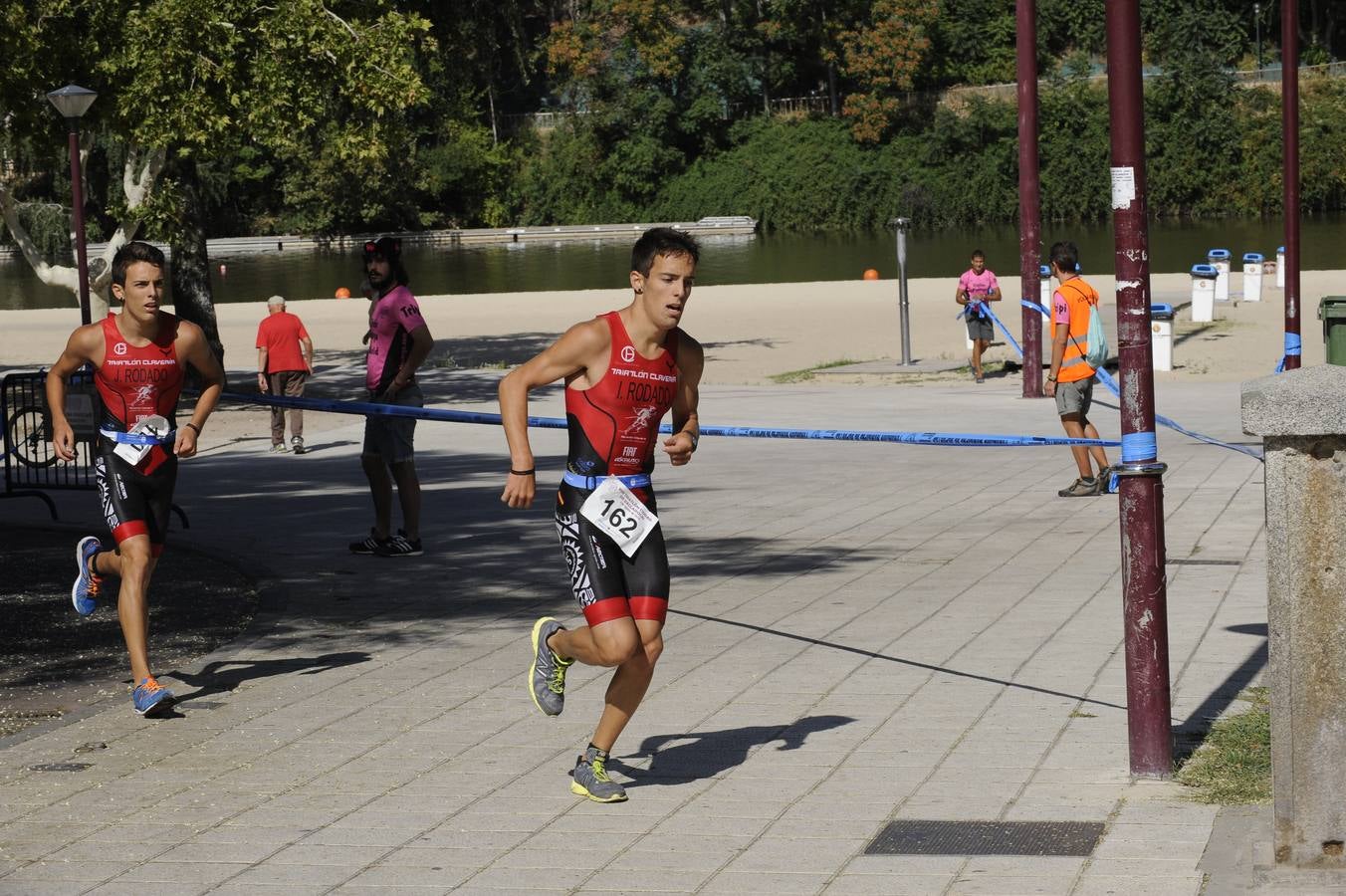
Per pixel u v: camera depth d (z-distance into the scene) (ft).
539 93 388.16
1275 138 320.50
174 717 26.35
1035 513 46.60
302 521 49.75
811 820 20.02
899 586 35.83
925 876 17.80
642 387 20.63
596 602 20.65
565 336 20.70
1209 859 17.71
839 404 81.97
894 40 336.90
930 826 19.54
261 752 24.17
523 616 34.19
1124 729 23.53
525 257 284.61
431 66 132.26
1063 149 330.34
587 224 357.61
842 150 345.51
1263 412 16.38
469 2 146.82
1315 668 16.69
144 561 27.02
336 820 20.79
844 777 21.84
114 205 95.55
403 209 350.64
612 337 20.58
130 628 26.55
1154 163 327.06
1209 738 22.67
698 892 17.70
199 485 60.23
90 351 27.35
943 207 335.06
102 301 98.99
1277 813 16.99
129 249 27.22
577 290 200.03
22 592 38.22
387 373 41.93
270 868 19.02
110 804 21.72
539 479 58.54
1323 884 16.67
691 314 148.77
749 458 64.08
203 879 18.70
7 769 23.57
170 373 27.61
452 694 27.32
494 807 21.11
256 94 84.02
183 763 23.68
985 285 92.89
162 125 83.05
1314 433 16.26
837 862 18.45
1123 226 20.49
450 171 350.43
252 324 153.79
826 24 346.74
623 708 21.25
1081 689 26.02
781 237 328.49
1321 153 318.86
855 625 31.76
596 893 17.81
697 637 31.12
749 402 84.43
